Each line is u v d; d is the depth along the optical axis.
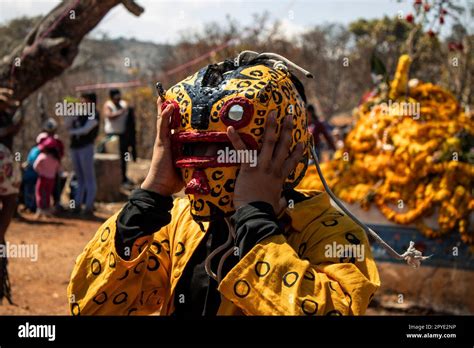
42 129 10.84
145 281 2.42
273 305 1.98
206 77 2.17
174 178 2.24
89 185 11.15
